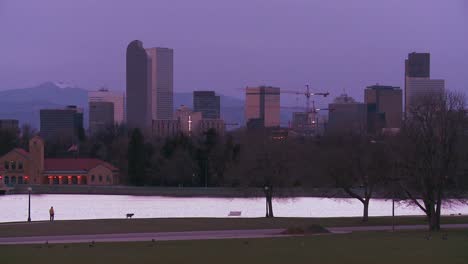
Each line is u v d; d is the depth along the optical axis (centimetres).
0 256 13425
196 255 13325
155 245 15312
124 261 12625
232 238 17188
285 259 12731
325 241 15838
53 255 13538
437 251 13725
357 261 12469
